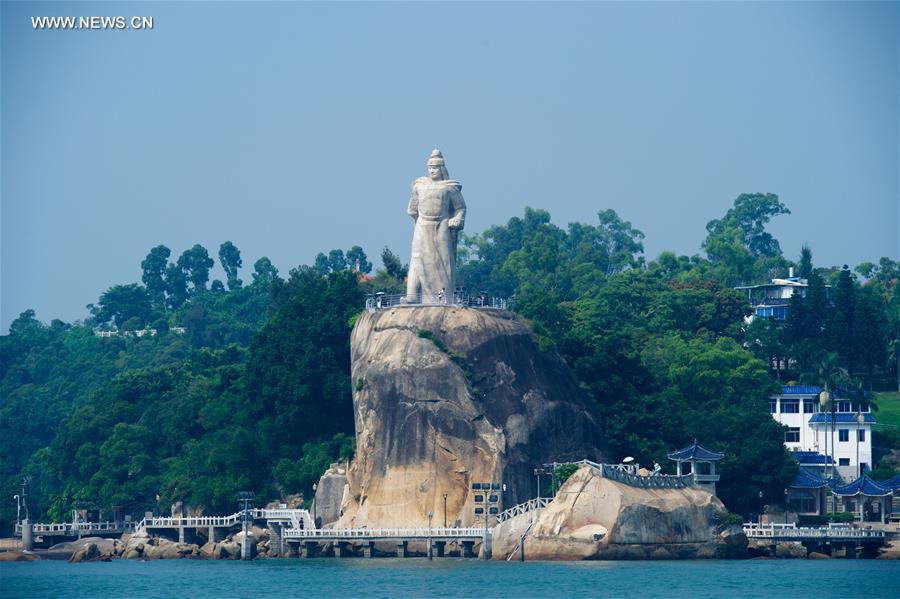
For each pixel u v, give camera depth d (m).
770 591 171.12
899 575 186.25
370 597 168.88
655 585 175.88
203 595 175.88
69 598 177.25
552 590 172.00
